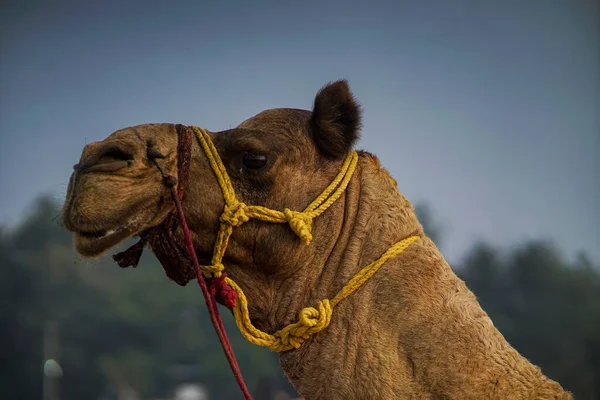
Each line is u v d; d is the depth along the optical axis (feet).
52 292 600.39
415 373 39.63
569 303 488.02
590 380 430.61
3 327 557.33
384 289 41.06
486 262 524.93
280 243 41.88
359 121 43.27
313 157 43.21
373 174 43.78
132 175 40.14
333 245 42.50
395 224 42.60
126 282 650.43
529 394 40.16
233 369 40.37
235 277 42.57
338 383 40.50
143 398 581.94
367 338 40.50
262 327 42.78
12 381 526.16
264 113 44.24
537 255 515.50
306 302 42.09
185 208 41.75
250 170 42.04
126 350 593.42
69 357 556.92
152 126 42.04
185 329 629.92
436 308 40.52
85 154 40.47
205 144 42.39
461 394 39.24
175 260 41.75
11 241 645.10
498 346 40.65
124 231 39.86
